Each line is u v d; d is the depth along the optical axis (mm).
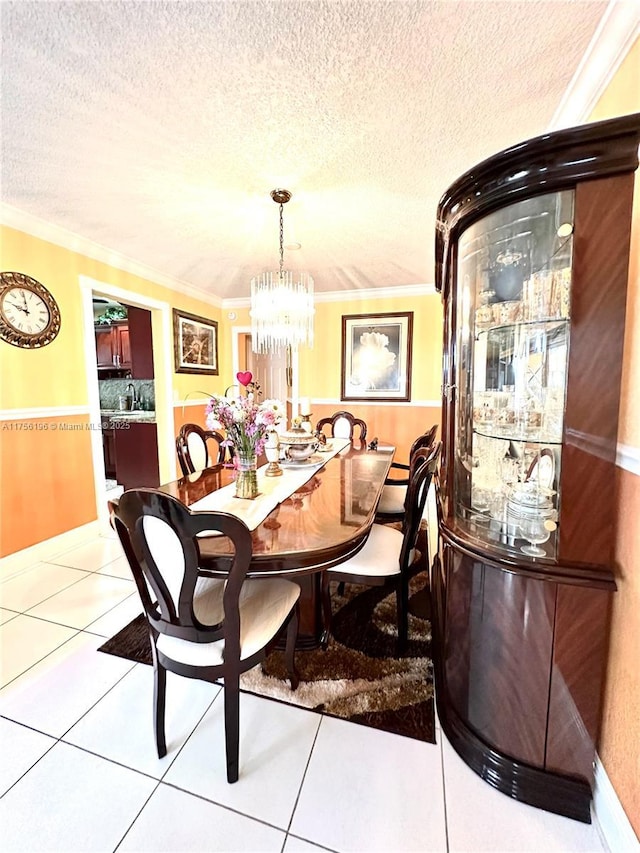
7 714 1461
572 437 1046
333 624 2045
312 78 1436
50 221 2682
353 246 3182
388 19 1195
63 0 1124
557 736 1134
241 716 1469
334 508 1701
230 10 1168
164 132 1746
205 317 4789
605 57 1272
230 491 1971
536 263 1133
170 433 4215
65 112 1604
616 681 1047
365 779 1231
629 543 1001
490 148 1881
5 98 1511
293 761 1290
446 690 1413
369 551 1864
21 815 1122
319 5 1152
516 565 1122
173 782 1220
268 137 1791
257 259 3510
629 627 995
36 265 2689
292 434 2840
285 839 1072
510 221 1144
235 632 1168
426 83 1461
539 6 1142
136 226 2771
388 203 2436
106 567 2654
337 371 4914
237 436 1850
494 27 1216
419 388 4656
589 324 1004
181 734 1387
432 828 1098
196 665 1201
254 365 6484
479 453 1333
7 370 2535
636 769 947
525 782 1161
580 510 1059
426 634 1960
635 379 1008
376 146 1867
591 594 1069
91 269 3145
